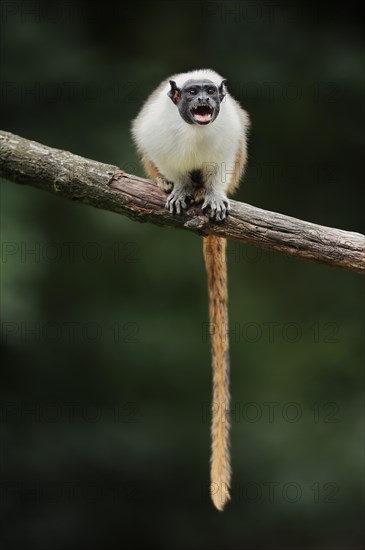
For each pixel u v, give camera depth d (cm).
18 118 1525
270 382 1630
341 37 1658
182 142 831
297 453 1551
